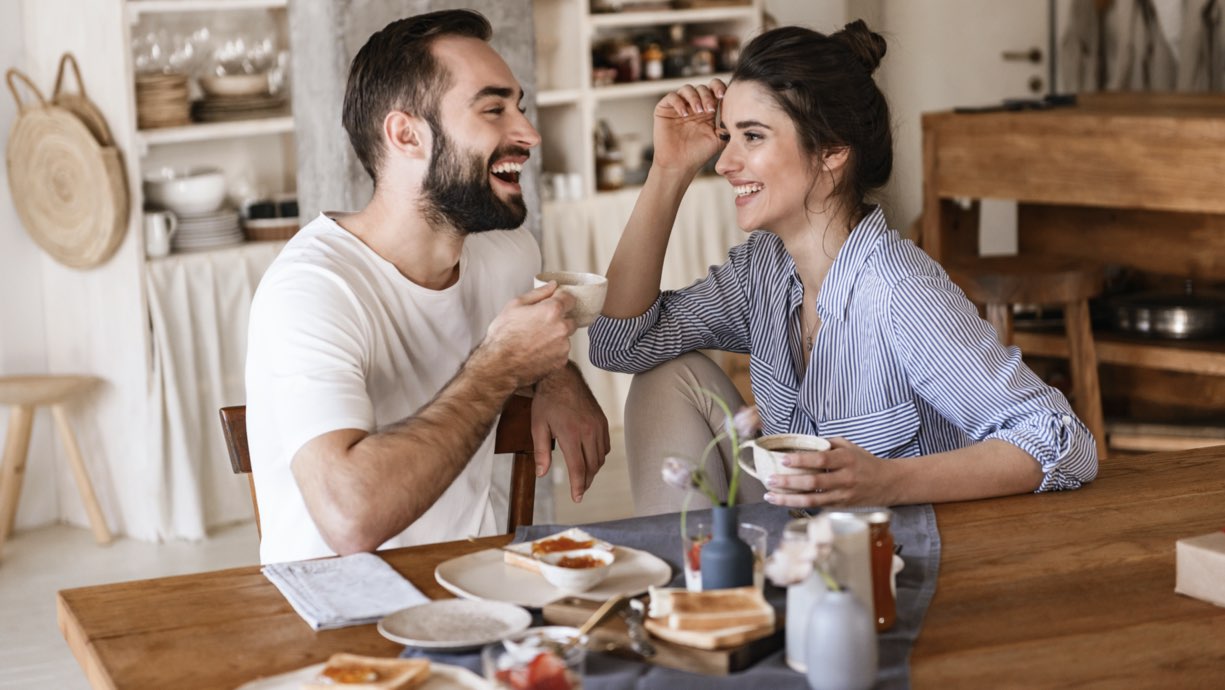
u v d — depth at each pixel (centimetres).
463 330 213
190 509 453
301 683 132
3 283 469
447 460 176
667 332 238
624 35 617
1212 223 394
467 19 205
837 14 652
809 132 205
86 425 467
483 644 138
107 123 445
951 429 215
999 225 608
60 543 455
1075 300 371
